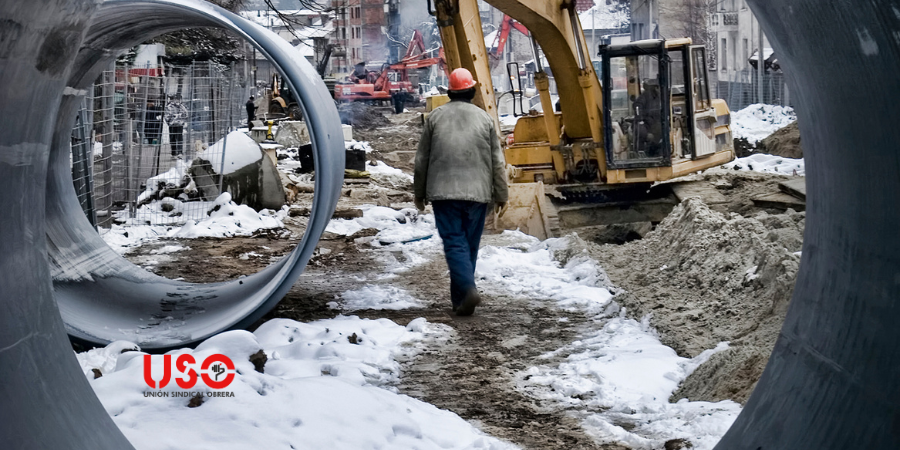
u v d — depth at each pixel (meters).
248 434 3.59
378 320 6.75
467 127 7.05
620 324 6.68
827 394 2.72
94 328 6.18
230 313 6.36
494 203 7.49
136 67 17.86
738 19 54.56
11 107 2.66
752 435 3.06
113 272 7.54
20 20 2.47
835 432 2.59
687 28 58.75
